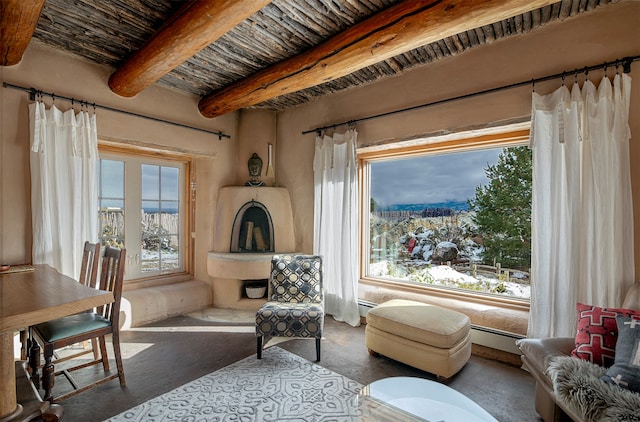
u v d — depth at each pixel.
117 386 2.31
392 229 3.90
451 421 1.50
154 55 2.61
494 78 2.82
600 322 1.86
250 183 4.38
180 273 4.46
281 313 2.76
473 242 3.29
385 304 3.03
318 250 4.06
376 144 3.59
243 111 4.55
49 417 1.59
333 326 3.67
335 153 3.88
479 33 2.70
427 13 2.21
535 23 2.54
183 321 3.75
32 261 2.79
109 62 3.23
